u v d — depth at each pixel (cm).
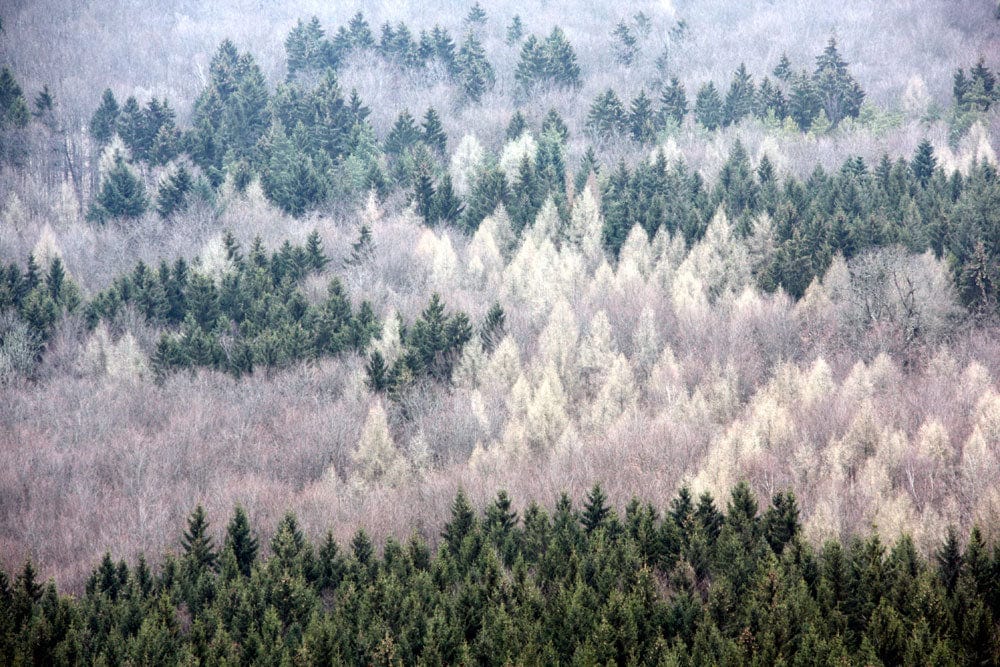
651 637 9275
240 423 16225
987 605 9144
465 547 11138
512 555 11338
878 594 9456
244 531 11612
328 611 10694
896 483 12812
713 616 9506
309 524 13250
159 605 10075
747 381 17050
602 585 10125
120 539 13038
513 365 17338
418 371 17275
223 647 9394
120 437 15825
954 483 12388
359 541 11562
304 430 16038
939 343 17225
